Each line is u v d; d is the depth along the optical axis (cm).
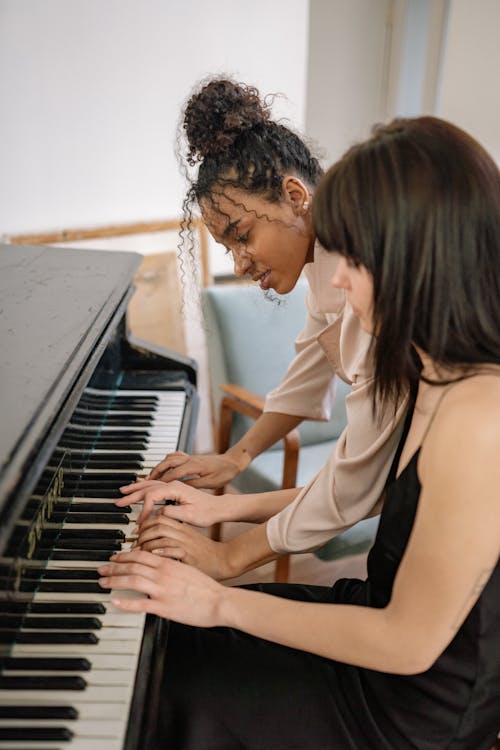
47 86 256
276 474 216
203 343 306
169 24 268
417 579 95
